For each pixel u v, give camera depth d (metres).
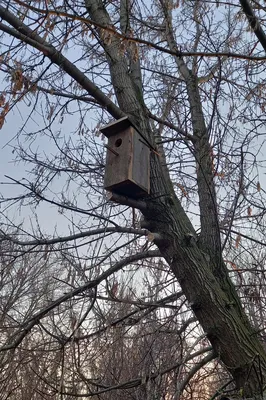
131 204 3.31
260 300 4.21
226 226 4.30
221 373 4.36
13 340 3.92
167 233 3.25
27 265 7.96
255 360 2.80
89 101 3.94
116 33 2.69
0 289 7.66
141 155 3.39
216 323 2.95
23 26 2.88
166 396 3.77
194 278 3.09
